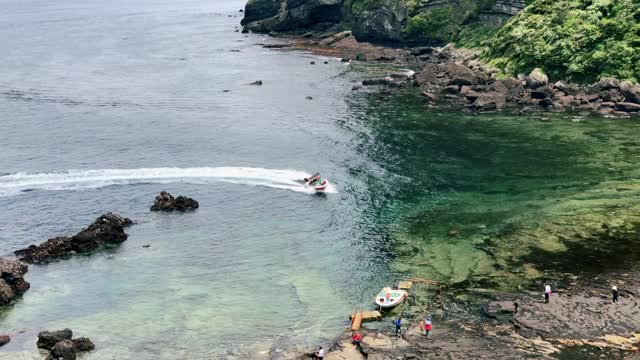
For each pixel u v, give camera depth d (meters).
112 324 54.16
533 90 125.94
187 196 83.06
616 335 48.75
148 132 113.06
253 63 186.38
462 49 178.50
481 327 51.22
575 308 52.62
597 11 133.12
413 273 61.31
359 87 146.12
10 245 69.75
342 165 93.44
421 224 72.44
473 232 69.50
